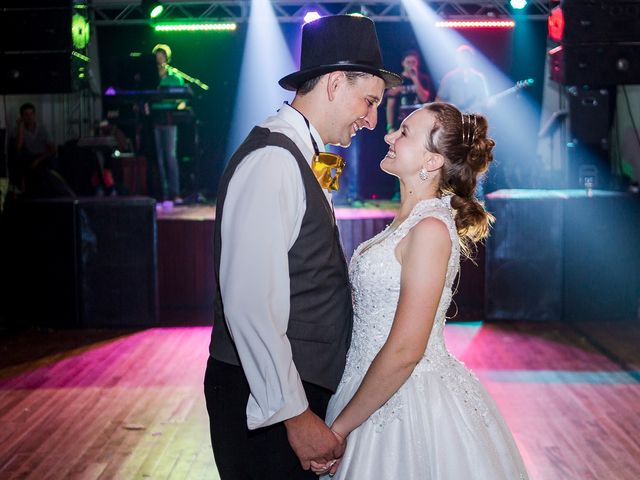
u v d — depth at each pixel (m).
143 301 5.71
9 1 5.83
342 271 1.95
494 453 2.01
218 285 1.92
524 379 4.46
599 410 3.94
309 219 1.84
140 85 9.01
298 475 1.92
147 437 3.62
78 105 9.77
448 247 1.88
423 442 1.96
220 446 1.91
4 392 4.29
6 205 5.69
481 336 5.45
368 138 9.20
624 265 5.80
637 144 7.13
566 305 5.80
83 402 4.11
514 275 5.80
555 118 7.60
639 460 3.34
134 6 9.32
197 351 5.09
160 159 8.73
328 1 9.20
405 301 1.87
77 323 5.71
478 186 2.18
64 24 5.85
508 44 9.63
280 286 1.75
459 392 2.03
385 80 2.03
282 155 1.80
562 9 5.98
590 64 5.98
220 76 10.26
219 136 10.36
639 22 5.93
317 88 1.95
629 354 4.93
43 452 3.45
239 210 1.76
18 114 9.12
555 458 3.37
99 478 3.19
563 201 5.73
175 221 6.25
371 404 1.88
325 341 1.89
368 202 8.54
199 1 9.40
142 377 4.54
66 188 6.62
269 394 1.73
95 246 5.67
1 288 5.96
